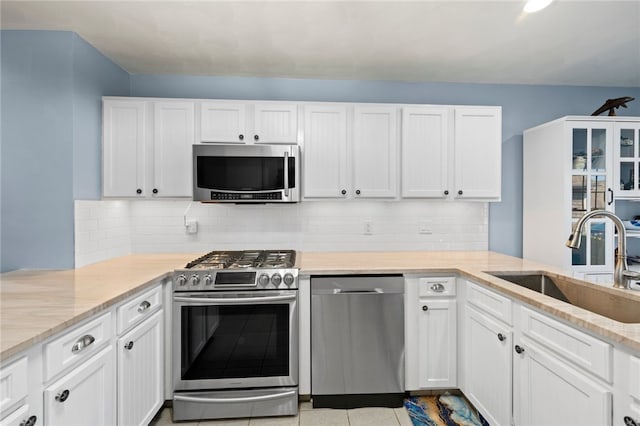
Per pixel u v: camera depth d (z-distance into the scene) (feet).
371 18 6.51
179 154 8.18
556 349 4.50
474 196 8.69
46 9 6.26
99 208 7.96
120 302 5.30
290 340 7.01
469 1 5.98
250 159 8.03
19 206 7.09
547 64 8.59
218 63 8.52
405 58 8.23
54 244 7.13
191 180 8.20
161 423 6.81
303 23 6.68
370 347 7.26
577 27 6.84
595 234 8.37
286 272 6.98
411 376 7.40
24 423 3.45
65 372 4.09
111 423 5.06
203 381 6.89
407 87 9.67
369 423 6.78
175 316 6.88
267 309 7.00
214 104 8.23
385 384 7.29
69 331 4.16
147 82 9.17
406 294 7.39
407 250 9.68
